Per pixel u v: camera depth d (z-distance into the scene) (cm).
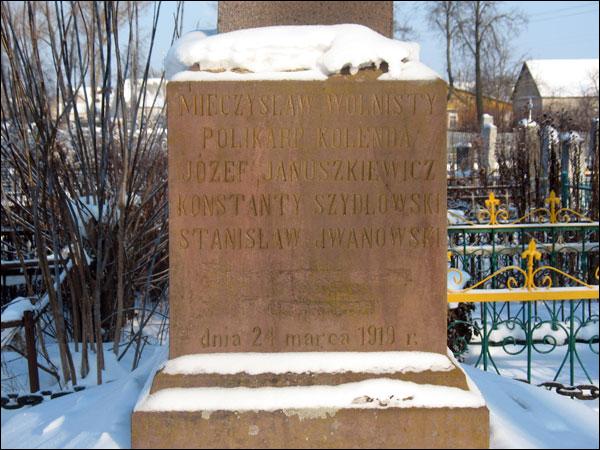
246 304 305
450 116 4622
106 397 360
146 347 559
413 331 308
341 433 290
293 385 297
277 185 304
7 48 471
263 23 333
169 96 299
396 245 306
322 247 305
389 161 304
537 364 523
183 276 304
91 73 525
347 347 307
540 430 320
